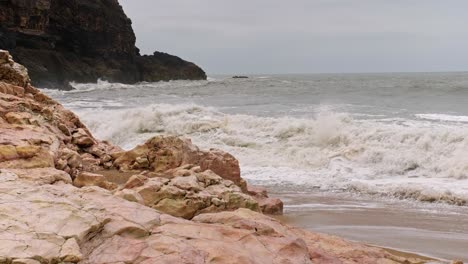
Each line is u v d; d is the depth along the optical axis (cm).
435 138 1605
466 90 4466
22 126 1043
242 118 2141
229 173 1167
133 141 2100
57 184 739
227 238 637
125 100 4188
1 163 794
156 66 9744
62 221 549
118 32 8619
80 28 7738
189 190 863
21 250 479
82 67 7369
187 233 622
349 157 1627
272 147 1828
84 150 1330
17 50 6009
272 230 688
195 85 7912
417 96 4050
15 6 6222
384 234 920
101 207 626
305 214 1070
